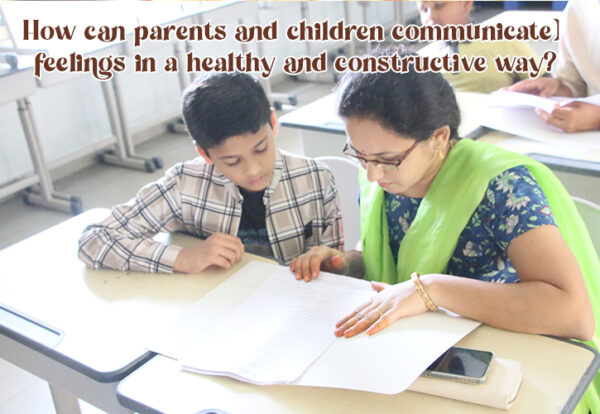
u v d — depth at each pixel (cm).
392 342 97
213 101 124
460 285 103
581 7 214
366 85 102
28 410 202
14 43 307
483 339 99
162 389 97
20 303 128
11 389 212
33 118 334
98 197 359
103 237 139
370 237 132
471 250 117
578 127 187
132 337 113
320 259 127
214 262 130
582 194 208
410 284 106
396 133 103
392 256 133
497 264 116
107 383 107
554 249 100
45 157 378
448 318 102
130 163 393
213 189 148
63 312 124
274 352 101
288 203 151
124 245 137
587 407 112
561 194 115
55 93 379
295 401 92
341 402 91
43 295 130
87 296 128
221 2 396
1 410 202
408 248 122
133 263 135
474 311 101
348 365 94
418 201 126
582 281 99
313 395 92
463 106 221
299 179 152
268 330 107
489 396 86
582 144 181
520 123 198
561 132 190
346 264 139
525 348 97
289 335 104
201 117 125
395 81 102
